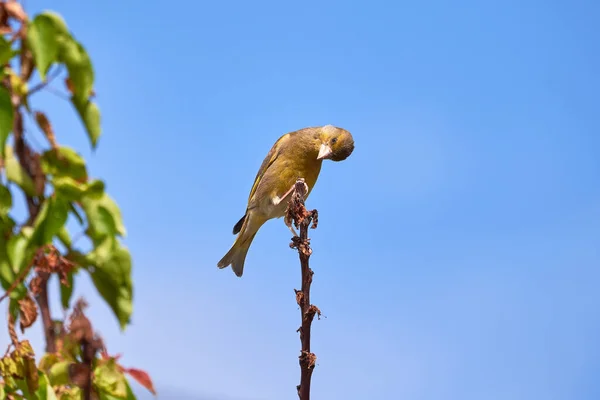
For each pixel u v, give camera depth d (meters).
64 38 3.93
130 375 4.14
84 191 4.03
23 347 4.01
